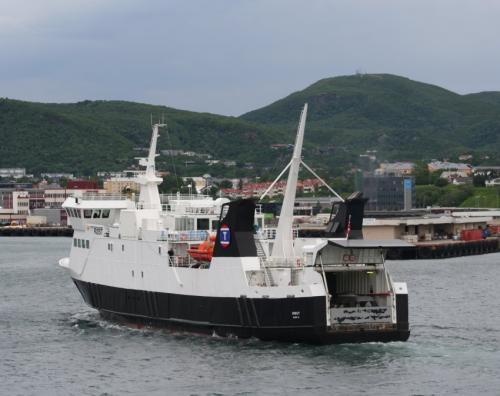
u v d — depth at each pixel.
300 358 68.38
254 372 64.94
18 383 65.44
